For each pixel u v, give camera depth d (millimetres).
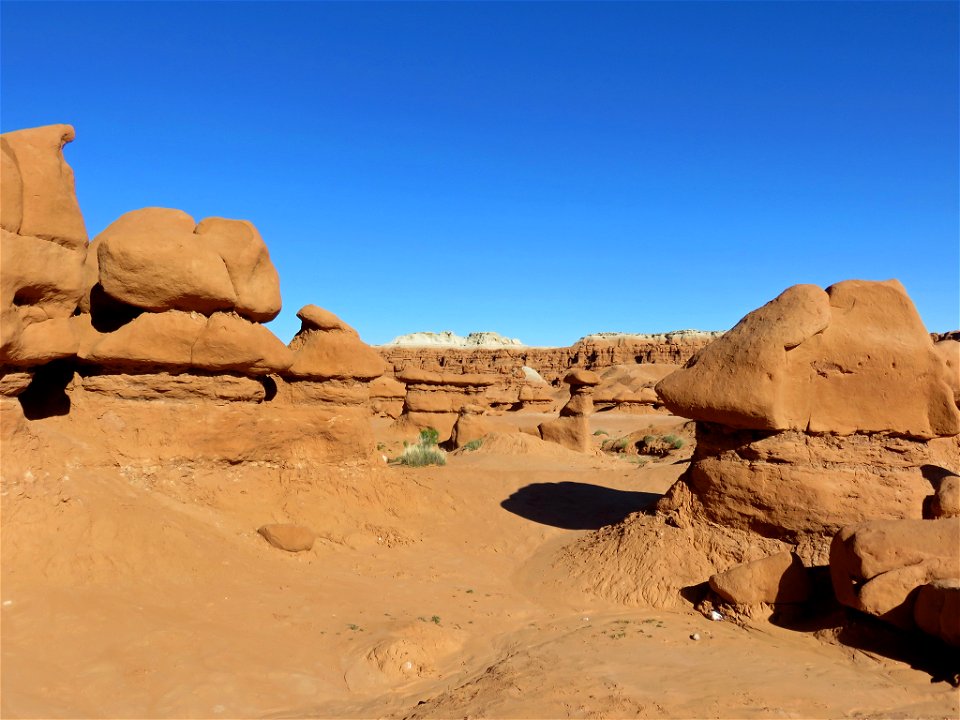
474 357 95625
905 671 6805
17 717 5105
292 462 12289
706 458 10695
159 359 10219
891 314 10211
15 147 8117
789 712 5844
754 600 8625
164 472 10289
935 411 9852
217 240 10930
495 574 11445
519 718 5641
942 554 7285
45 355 8477
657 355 90500
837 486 9445
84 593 7137
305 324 13625
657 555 10289
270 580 9117
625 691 6273
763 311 10586
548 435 29422
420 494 14523
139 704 5754
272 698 6289
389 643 7445
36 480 8016
